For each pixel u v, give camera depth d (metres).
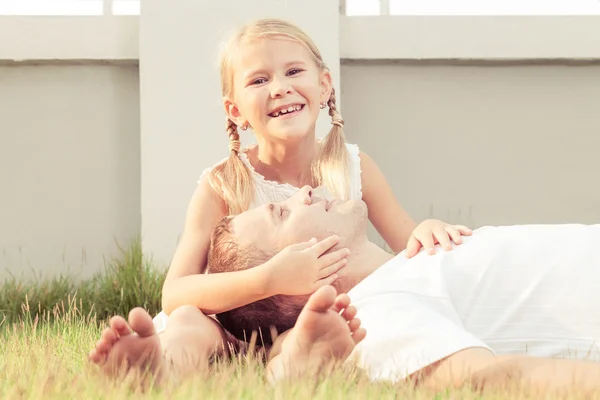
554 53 3.99
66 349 1.77
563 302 1.43
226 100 2.10
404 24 3.96
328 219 1.58
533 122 4.07
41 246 3.98
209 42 3.82
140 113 3.99
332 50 3.84
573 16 4.00
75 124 4.00
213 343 1.50
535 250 1.48
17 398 1.11
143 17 3.83
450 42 3.97
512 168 4.07
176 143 3.81
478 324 1.44
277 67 1.94
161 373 1.25
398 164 4.02
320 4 3.83
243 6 3.81
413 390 1.21
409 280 1.46
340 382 1.20
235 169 2.07
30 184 4.00
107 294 3.29
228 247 1.61
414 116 4.04
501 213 4.06
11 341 1.89
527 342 1.42
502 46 3.98
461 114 4.05
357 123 4.01
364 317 1.41
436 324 1.33
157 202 3.80
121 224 4.00
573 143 4.07
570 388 1.12
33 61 3.96
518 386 1.15
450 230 1.58
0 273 3.96
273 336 1.46
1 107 3.99
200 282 1.64
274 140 1.98
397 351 1.33
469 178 4.05
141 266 3.39
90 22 3.93
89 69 4.00
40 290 3.36
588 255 1.46
